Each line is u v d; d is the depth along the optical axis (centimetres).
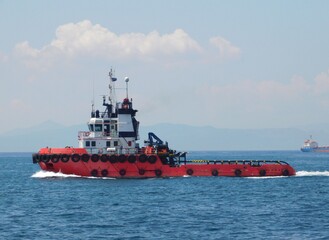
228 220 17188
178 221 17025
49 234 15225
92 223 16750
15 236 15000
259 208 19688
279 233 15325
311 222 16888
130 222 16875
